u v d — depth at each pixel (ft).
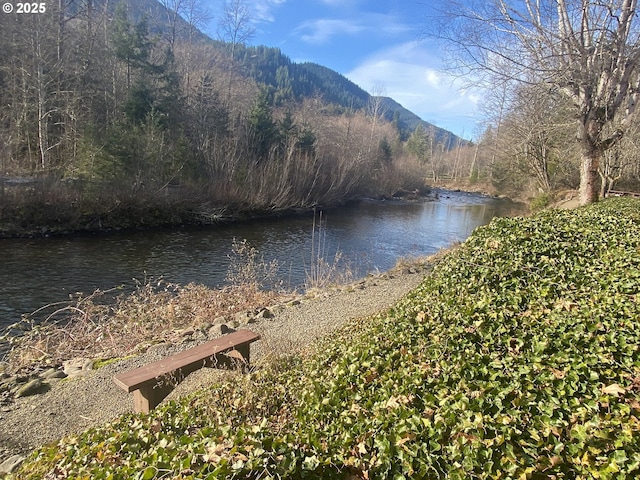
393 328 11.88
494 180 136.26
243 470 5.73
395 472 5.99
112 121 74.64
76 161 66.85
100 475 6.54
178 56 108.99
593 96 30.01
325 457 6.34
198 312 23.54
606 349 8.84
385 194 137.08
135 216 61.67
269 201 83.61
